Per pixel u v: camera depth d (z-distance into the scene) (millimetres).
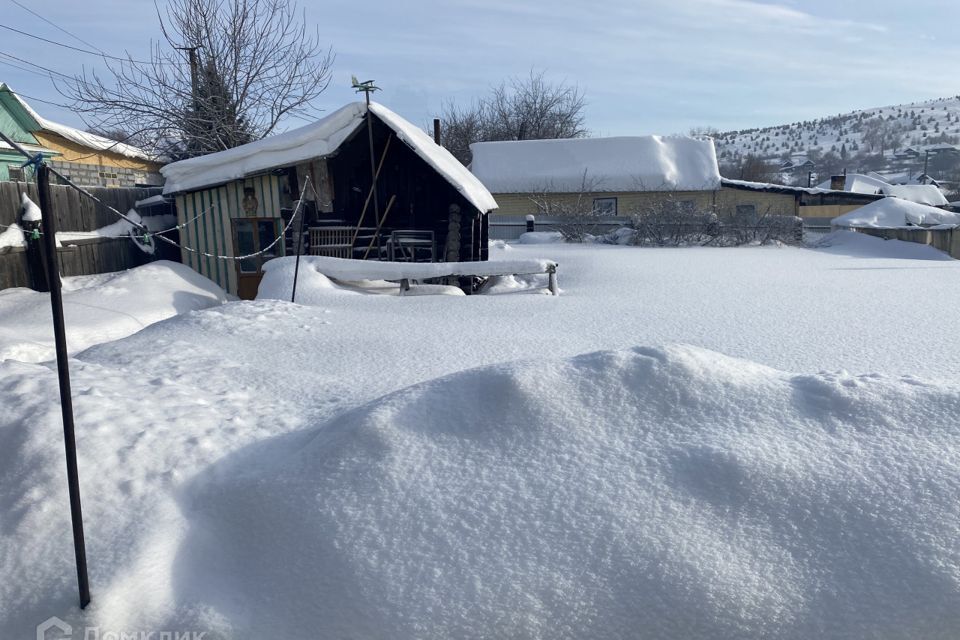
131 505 3074
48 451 3254
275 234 14109
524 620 2430
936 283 12945
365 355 6406
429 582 2574
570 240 27719
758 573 2475
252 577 2779
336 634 2484
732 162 113875
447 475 3051
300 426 4133
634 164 32156
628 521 2707
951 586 2346
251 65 23359
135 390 4285
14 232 9844
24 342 6844
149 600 2648
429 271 11664
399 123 14859
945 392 3307
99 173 20375
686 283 12914
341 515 2908
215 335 6891
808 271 15180
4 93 15102
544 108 51781
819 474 2824
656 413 3320
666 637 2357
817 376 3600
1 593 2678
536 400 3375
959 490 2674
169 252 15898
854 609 2342
